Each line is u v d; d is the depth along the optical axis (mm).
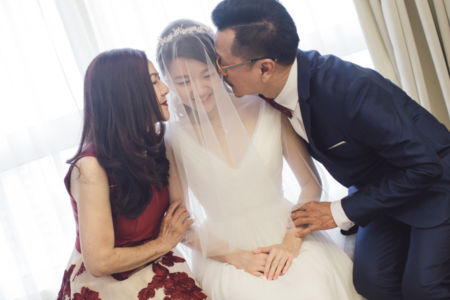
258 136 1726
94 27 2248
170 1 2281
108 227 1516
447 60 2311
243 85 1629
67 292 1657
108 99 1485
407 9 2346
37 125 2293
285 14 1532
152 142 1580
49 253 2420
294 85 1612
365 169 1747
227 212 1699
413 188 1553
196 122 1651
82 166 1486
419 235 1610
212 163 1657
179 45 1558
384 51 2375
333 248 1803
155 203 1639
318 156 1738
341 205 1658
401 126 1522
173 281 1611
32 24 2217
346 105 1551
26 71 2229
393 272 1650
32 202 2367
